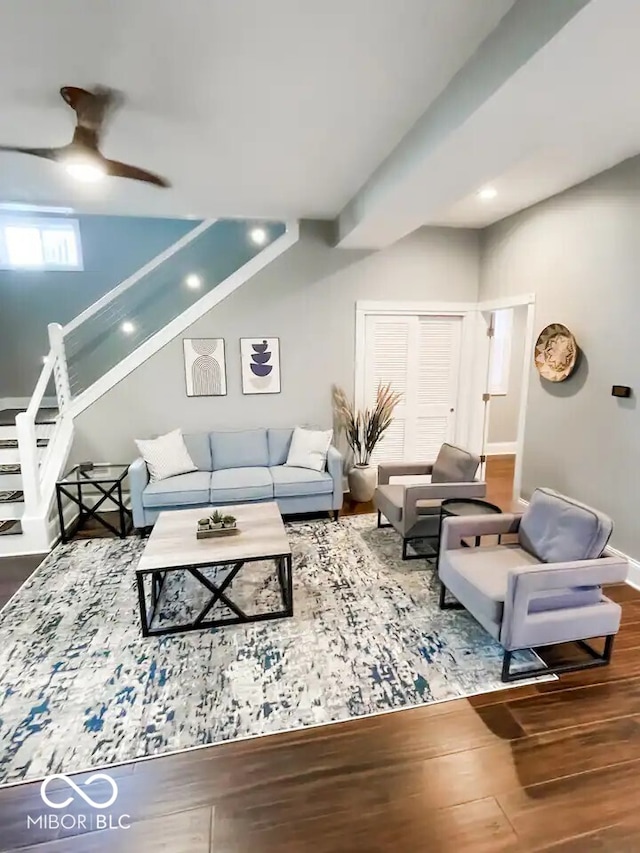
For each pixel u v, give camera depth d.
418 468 4.10
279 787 1.74
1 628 2.71
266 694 2.18
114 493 4.61
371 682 2.26
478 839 1.56
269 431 4.71
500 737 1.95
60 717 2.05
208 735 1.96
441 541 2.83
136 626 2.72
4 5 1.62
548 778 1.77
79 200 3.96
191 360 4.68
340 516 4.46
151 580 3.01
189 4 1.64
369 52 1.94
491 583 2.38
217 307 4.68
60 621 2.77
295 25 1.76
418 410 5.34
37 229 5.44
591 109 2.12
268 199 3.97
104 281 5.63
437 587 3.15
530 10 1.59
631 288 3.22
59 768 1.81
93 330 5.56
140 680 2.28
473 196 3.97
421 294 5.07
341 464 4.23
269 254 4.69
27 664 2.39
